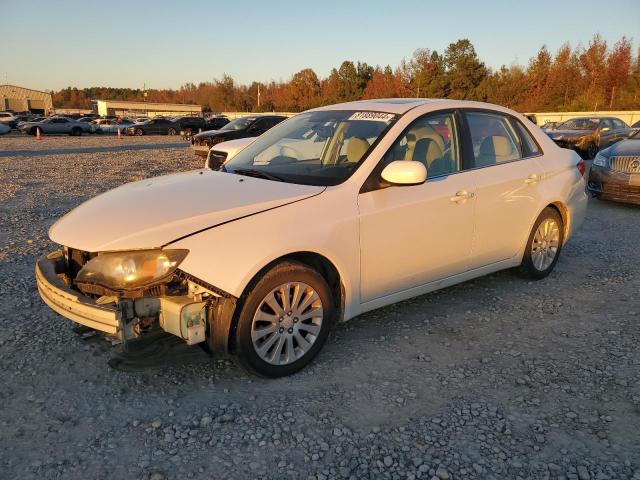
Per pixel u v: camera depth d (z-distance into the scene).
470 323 4.06
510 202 4.40
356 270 3.42
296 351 3.27
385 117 3.92
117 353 3.04
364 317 4.14
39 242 6.15
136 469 2.43
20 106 87.88
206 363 3.39
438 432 2.72
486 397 3.05
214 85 106.00
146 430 2.71
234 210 3.06
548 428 2.77
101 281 2.88
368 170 3.53
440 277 4.02
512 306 4.40
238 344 2.99
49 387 3.08
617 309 4.34
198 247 2.85
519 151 4.70
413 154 3.81
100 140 31.72
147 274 2.82
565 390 3.13
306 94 78.00
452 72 61.69
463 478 2.40
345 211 3.33
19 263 5.32
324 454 2.55
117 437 2.65
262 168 3.92
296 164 3.88
